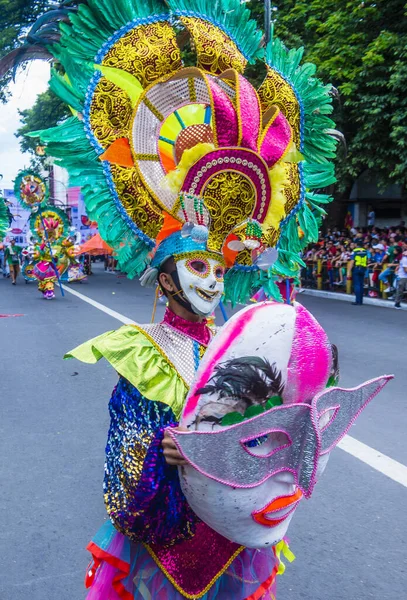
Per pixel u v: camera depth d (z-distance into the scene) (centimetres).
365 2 1523
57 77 181
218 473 159
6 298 1728
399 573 328
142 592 184
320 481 439
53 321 1230
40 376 754
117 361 176
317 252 1950
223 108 178
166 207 185
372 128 1558
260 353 163
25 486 430
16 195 1169
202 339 192
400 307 1470
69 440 522
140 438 173
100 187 183
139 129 187
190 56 220
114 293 1850
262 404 164
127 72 187
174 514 174
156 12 195
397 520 382
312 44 1653
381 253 1650
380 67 1519
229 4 210
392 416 582
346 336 1046
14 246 2250
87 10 184
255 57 218
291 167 204
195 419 163
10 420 577
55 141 179
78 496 414
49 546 352
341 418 178
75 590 312
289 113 213
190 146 188
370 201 2372
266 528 172
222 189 182
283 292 402
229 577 191
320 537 364
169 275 188
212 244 184
